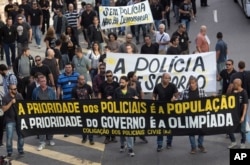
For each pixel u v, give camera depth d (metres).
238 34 24.45
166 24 25.52
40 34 23.53
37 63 16.23
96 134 14.11
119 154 14.54
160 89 14.29
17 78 16.84
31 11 23.30
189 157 14.19
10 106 14.04
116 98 13.89
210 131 13.70
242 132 14.09
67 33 20.33
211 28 25.62
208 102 13.55
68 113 14.02
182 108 13.62
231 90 14.45
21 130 14.10
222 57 18.22
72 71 15.66
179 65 16.30
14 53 21.11
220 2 30.44
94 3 28.77
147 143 15.15
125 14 21.69
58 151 14.85
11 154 14.44
